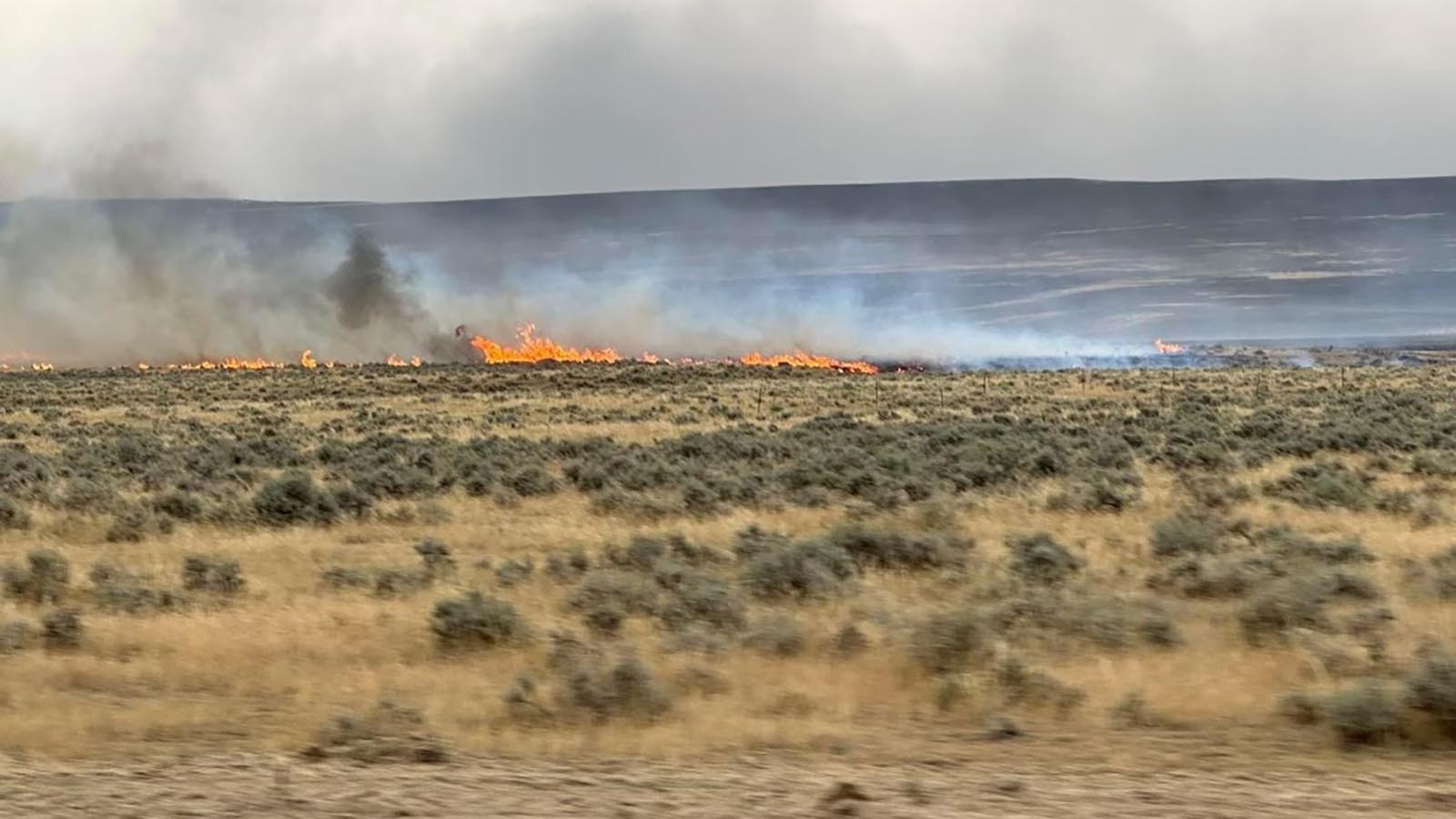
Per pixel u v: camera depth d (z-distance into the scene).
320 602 87.06
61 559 99.56
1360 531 114.75
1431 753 51.03
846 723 56.16
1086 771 48.47
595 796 44.59
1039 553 94.75
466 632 73.62
